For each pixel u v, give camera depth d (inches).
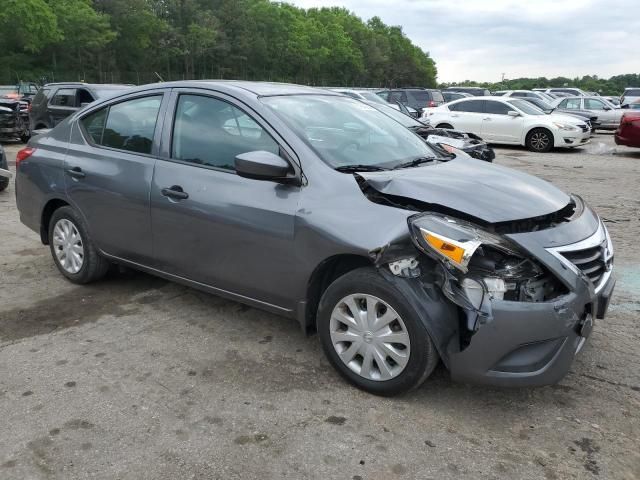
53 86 546.6
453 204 117.8
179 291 185.9
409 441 109.3
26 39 2097.7
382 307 120.0
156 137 159.0
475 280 108.4
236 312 169.2
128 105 171.2
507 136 654.5
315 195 126.7
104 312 169.3
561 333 108.3
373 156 142.1
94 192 171.0
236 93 146.6
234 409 119.6
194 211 144.7
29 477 99.5
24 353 144.1
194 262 149.8
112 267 189.3
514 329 106.9
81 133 182.4
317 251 123.1
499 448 107.5
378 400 122.7
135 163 161.0
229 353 144.2
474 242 106.5
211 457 104.7
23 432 111.7
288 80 3769.7
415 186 123.5
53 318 165.3
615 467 102.3
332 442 108.9
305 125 141.2
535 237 114.5
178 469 101.5
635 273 206.5
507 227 116.0
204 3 3459.6
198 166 148.5
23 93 1058.1
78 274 186.4
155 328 158.7
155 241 157.8
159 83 166.7
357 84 4269.2
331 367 136.8
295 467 102.1
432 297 112.7
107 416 117.0
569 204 131.6
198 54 3230.8
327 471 101.1
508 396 124.7
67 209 183.6
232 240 138.6
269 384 129.5
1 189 354.3
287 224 128.0
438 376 132.9
